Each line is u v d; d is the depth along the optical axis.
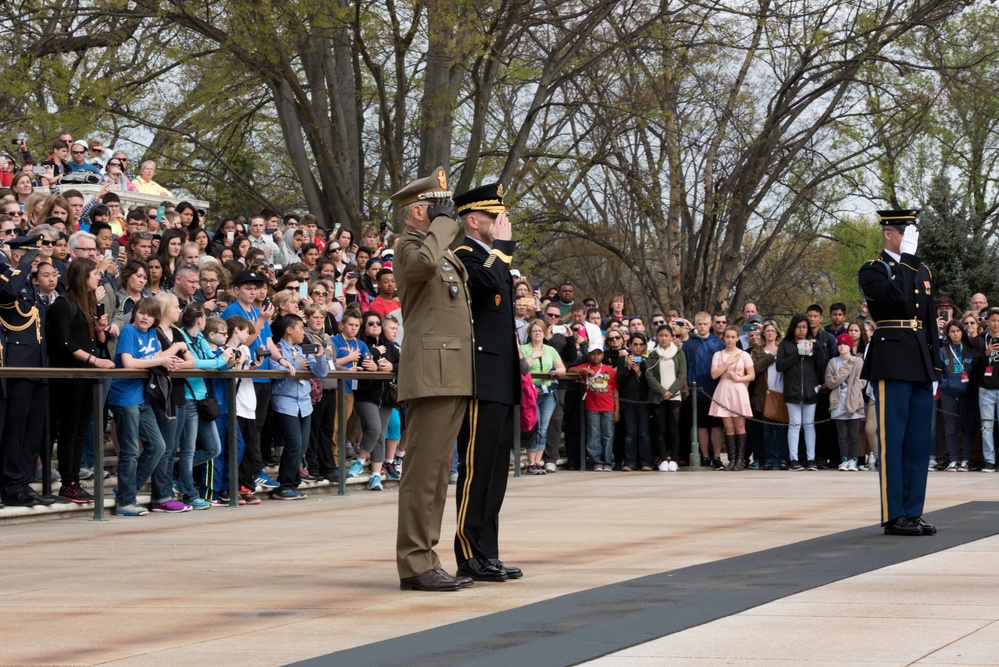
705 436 16.94
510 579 6.72
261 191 33.97
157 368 10.92
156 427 10.97
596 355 16.52
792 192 34.28
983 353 15.58
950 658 4.56
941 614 5.43
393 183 23.28
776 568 6.88
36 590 6.75
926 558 7.25
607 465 16.58
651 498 11.85
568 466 16.98
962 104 30.50
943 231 28.73
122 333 11.01
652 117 28.02
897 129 32.38
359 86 25.89
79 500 11.02
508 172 25.62
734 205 31.66
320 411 13.47
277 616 5.81
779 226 32.66
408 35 22.22
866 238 36.72
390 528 9.71
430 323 6.52
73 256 11.81
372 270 15.88
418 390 6.44
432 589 6.43
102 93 24.86
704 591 6.12
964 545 7.84
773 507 10.70
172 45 24.81
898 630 5.09
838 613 5.49
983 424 15.55
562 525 9.48
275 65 22.05
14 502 10.49
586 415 16.61
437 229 6.47
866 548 7.70
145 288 12.48
